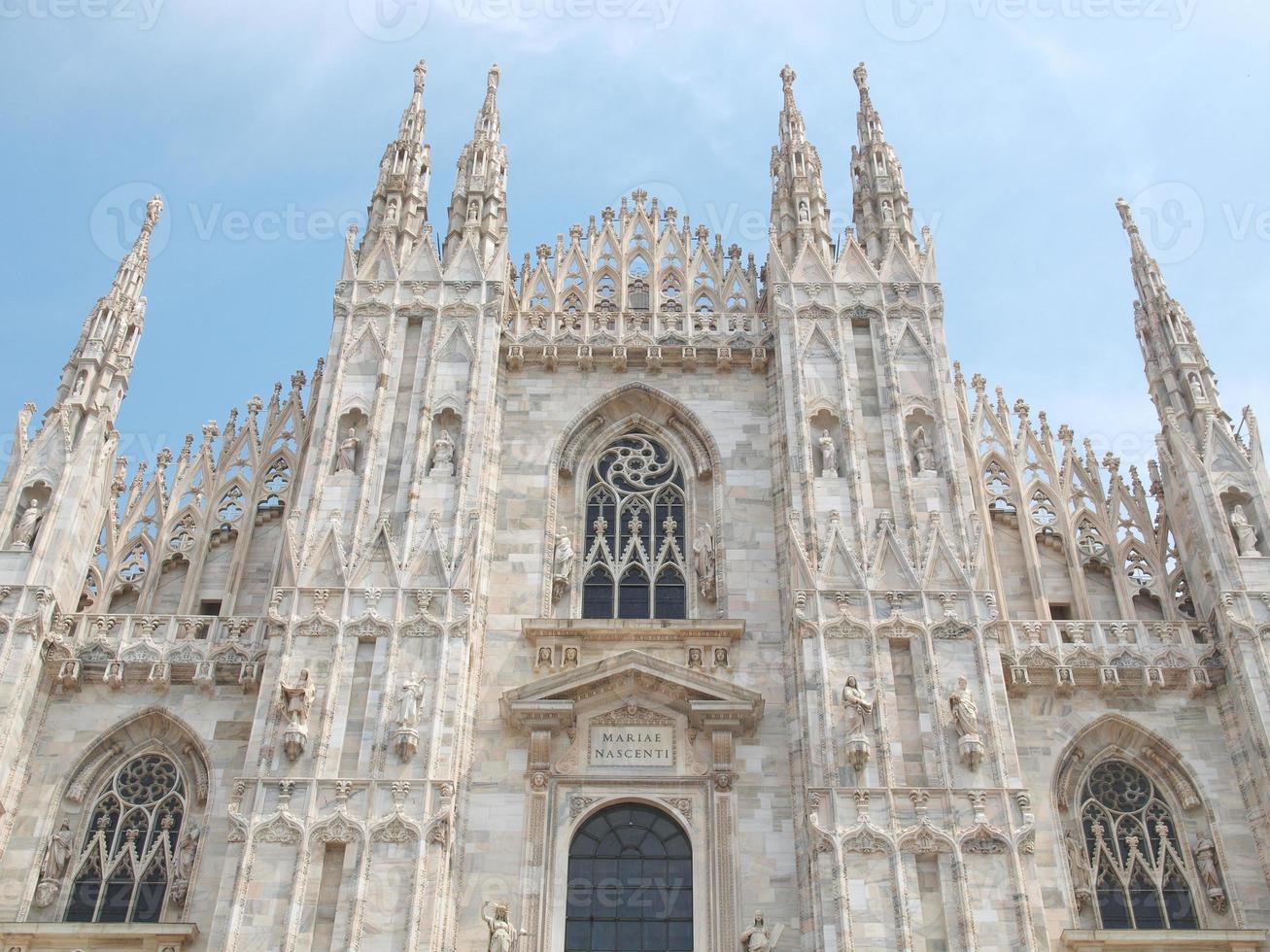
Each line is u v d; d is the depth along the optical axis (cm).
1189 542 3856
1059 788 3528
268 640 3531
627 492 4147
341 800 3234
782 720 3588
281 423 4244
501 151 4738
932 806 3256
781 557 3884
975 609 3559
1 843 3350
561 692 3559
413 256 4312
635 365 4341
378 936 3066
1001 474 4144
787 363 4106
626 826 3456
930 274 4300
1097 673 3656
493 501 3981
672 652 3712
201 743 3534
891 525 3722
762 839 3394
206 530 4025
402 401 4012
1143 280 4344
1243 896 3350
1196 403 4000
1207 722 3600
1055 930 3284
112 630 3697
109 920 3331
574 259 4641
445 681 3441
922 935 3100
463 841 3359
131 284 4284
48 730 3547
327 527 3703
